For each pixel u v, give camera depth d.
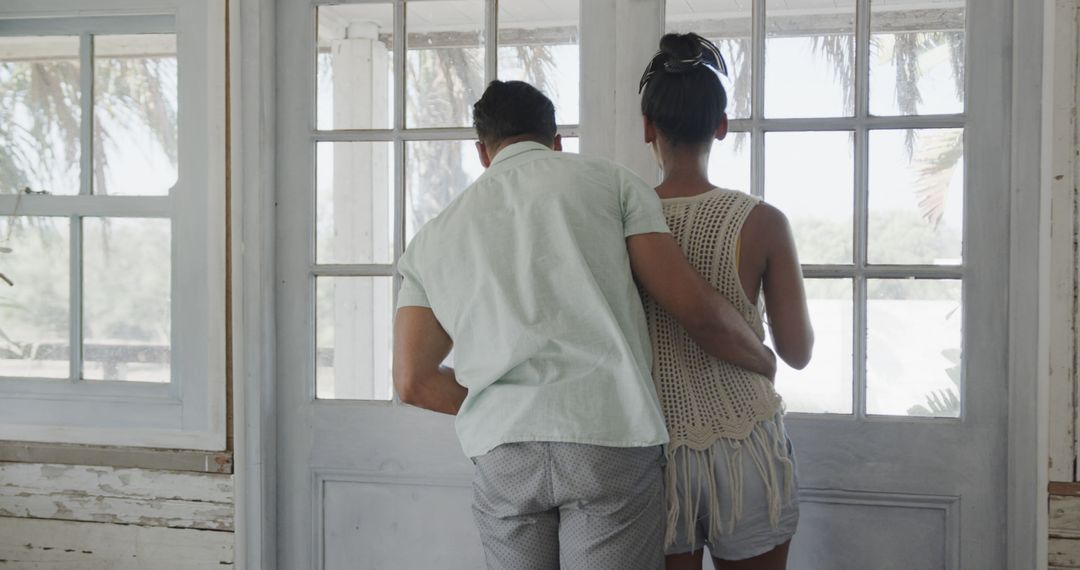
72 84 2.15
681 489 1.34
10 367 2.19
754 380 1.38
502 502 1.28
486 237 1.29
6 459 2.14
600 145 1.92
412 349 1.35
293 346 2.07
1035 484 1.74
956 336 1.82
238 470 2.04
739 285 1.37
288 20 2.05
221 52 2.03
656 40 1.87
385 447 2.04
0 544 2.16
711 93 1.42
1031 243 1.73
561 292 1.25
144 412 2.10
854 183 1.83
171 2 2.06
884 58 1.82
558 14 1.94
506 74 1.97
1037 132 1.72
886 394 1.85
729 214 1.38
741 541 1.36
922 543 1.84
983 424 1.80
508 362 1.24
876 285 1.84
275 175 2.06
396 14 2.00
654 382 1.36
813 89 1.84
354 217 2.06
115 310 2.15
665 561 1.38
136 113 2.12
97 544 2.12
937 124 1.79
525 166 1.34
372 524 2.06
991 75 1.77
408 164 2.04
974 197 1.79
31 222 2.17
